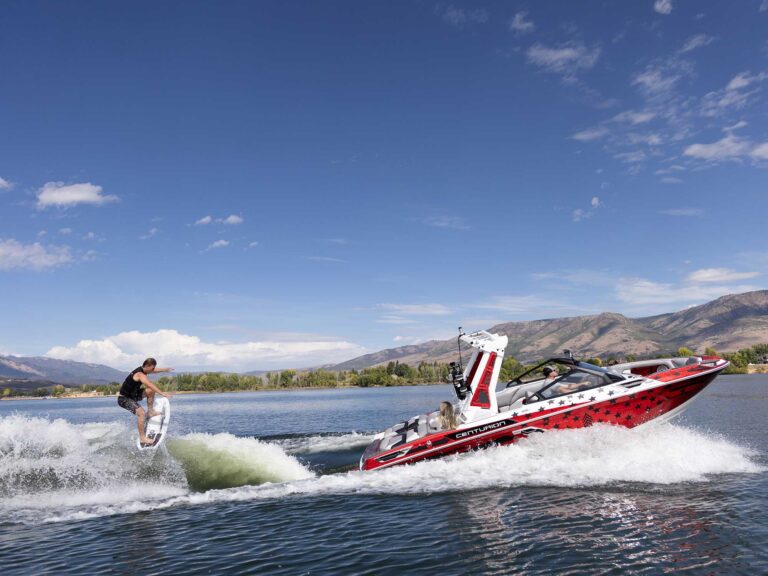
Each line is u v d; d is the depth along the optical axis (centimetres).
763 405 3183
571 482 1014
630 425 1191
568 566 633
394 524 818
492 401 1208
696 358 1279
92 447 1148
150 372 1197
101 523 874
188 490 1088
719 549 669
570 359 1295
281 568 661
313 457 1440
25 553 738
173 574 653
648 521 784
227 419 3756
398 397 7369
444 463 1162
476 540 732
